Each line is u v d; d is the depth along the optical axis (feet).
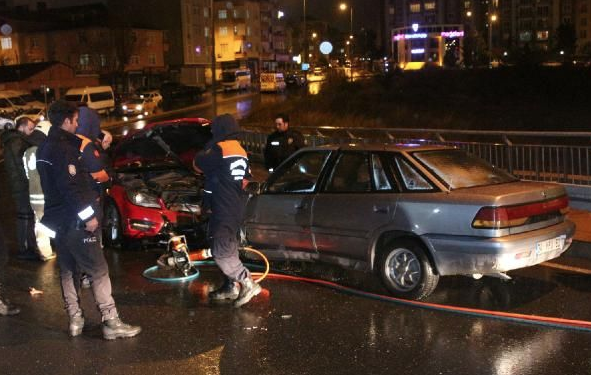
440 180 20.49
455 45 255.91
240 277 20.36
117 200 29.96
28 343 17.78
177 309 20.58
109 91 150.00
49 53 225.56
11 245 32.01
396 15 394.93
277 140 32.45
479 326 18.06
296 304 20.74
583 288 21.61
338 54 394.52
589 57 184.03
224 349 16.87
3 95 126.00
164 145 37.35
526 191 19.88
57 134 17.19
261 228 24.84
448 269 19.67
